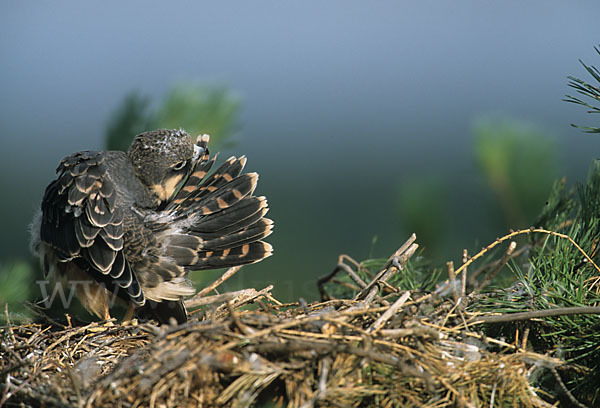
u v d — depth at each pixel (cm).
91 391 487
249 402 468
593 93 603
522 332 552
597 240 625
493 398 477
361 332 490
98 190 651
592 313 518
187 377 468
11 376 521
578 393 531
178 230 689
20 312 662
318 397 459
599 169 675
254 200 708
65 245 648
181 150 708
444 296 570
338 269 687
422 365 482
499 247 727
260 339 491
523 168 712
